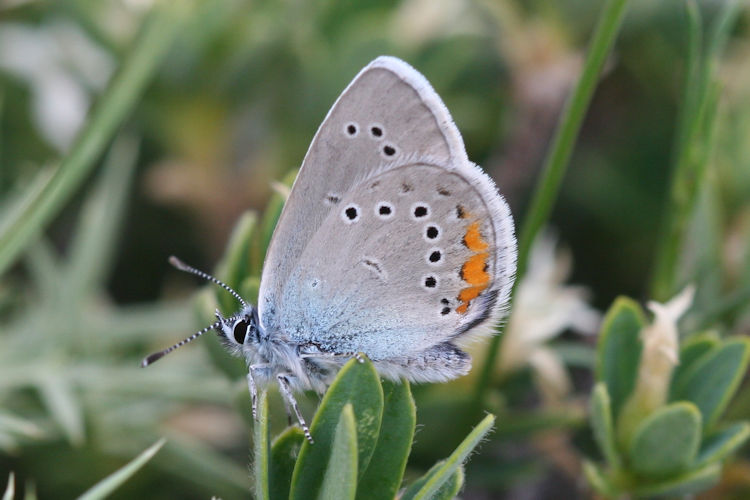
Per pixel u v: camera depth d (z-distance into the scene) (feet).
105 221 0.65
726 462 0.60
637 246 0.70
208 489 0.63
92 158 0.61
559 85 0.67
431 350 0.59
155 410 0.64
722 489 0.61
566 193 0.70
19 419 0.62
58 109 0.67
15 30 0.68
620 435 0.58
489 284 0.59
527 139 0.68
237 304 0.58
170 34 0.61
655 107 0.71
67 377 0.63
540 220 0.61
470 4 0.68
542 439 0.62
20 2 0.68
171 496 0.64
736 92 0.68
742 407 0.62
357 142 0.58
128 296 0.70
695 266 0.64
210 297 0.59
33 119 0.68
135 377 0.63
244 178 0.68
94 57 0.67
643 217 0.70
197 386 0.63
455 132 0.58
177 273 0.70
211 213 0.68
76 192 0.70
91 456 0.63
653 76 0.71
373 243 0.58
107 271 0.67
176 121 0.67
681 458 0.57
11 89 0.68
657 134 0.71
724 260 0.65
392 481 0.54
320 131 0.57
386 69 0.57
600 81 0.71
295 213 0.58
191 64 0.66
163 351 0.59
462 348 0.59
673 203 0.62
